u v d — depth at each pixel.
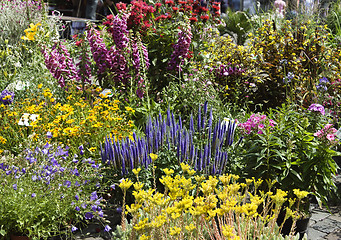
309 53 6.70
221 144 4.29
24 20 7.92
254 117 4.14
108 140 4.29
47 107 5.21
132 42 6.11
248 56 6.77
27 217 3.57
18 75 6.36
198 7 7.44
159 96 6.50
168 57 6.52
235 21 10.88
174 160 4.18
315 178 3.90
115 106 5.12
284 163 3.87
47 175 3.80
